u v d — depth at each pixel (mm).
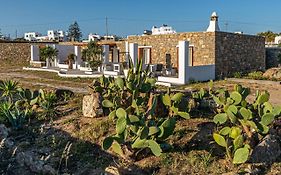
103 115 7852
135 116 5703
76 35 86938
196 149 5898
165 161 5570
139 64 7305
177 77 19141
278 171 5359
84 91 14891
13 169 5891
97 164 5832
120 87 7332
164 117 7176
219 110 7309
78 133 7051
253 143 5828
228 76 21094
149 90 7375
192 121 7086
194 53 21906
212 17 22172
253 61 24188
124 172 5250
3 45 33719
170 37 23172
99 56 24938
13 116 7785
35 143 6918
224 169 5262
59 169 5793
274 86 17125
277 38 43906
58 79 20516
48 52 29078
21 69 28031
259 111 6242
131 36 25984
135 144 5508
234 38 22234
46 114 8430
